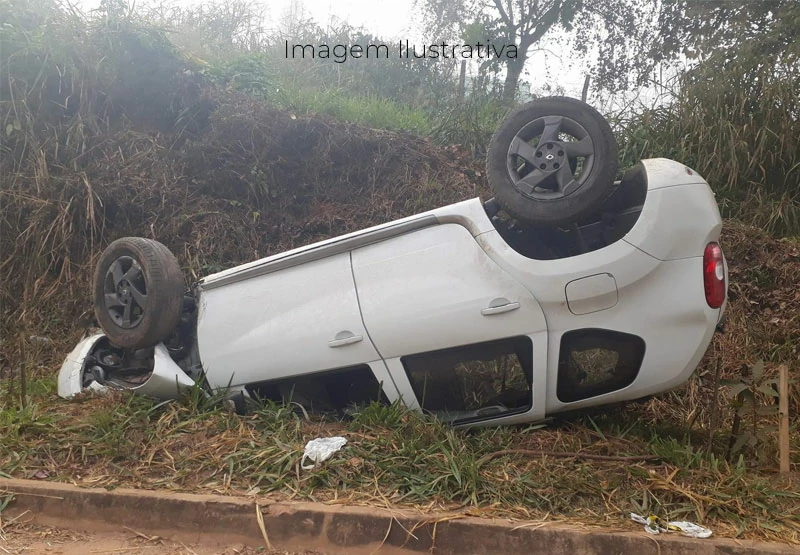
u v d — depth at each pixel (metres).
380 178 7.51
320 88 9.86
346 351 4.14
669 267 3.78
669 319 3.78
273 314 4.32
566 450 3.96
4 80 7.16
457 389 4.18
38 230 6.72
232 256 6.93
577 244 4.12
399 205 7.29
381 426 4.00
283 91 8.66
